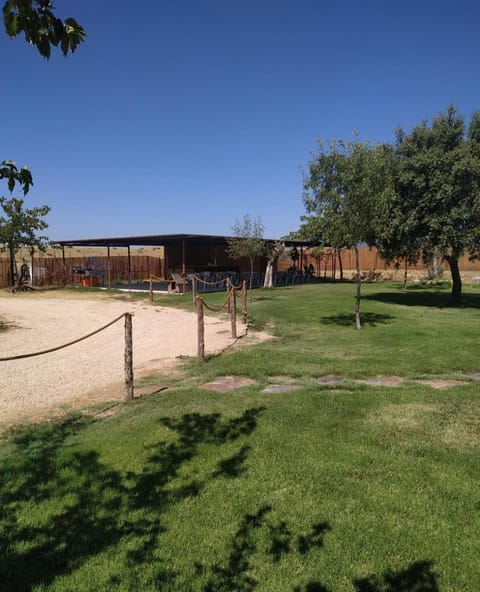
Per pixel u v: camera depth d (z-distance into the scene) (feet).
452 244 55.57
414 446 14.69
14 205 84.48
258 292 80.18
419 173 56.13
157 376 24.95
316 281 119.65
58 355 30.68
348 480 12.48
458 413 17.83
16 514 11.21
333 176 37.81
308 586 8.66
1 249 87.56
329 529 10.33
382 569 9.07
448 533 10.14
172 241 91.15
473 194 53.78
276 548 9.73
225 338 36.40
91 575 9.04
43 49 6.91
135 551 9.71
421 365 25.86
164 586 8.71
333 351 30.30
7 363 28.32
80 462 13.91
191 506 11.37
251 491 12.01
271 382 23.12
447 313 51.01
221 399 20.04
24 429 17.08
